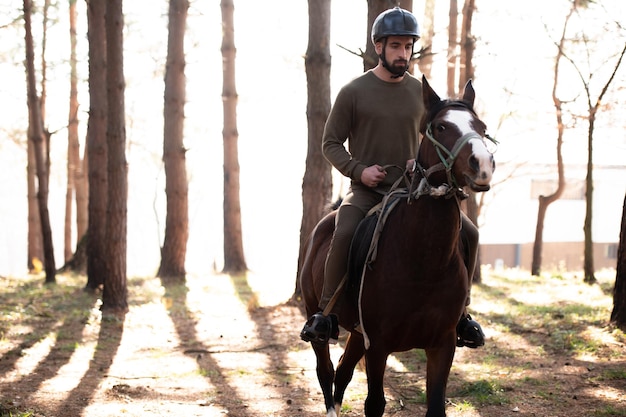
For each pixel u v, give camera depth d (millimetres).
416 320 4523
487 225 37812
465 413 6695
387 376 8312
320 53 13453
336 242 5031
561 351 9312
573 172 36844
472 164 3900
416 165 4586
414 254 4457
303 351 10141
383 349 4699
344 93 5090
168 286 18328
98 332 11688
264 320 12898
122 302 13500
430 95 4484
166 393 7727
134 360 9641
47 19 21156
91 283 16453
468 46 17312
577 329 10406
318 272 5484
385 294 4574
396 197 4793
